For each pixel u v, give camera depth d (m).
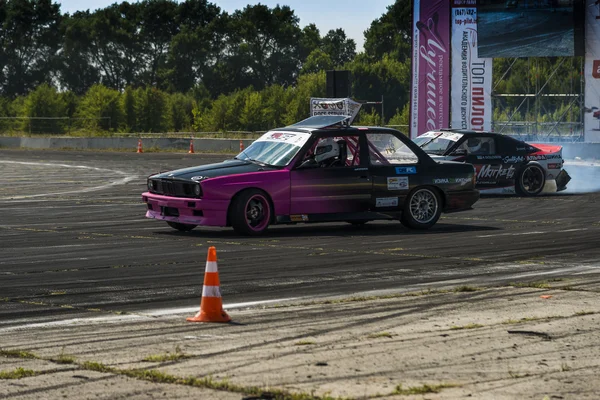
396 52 121.00
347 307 9.34
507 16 37.44
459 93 38.06
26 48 126.75
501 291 10.27
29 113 83.62
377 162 16.56
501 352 7.31
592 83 38.34
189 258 12.87
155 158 46.06
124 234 15.83
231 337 7.89
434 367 6.82
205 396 6.05
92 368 6.78
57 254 13.27
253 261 12.62
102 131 73.12
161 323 8.55
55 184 29.09
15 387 6.27
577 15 37.31
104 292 10.21
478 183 24.06
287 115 91.06
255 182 15.51
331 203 16.09
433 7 37.91
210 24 130.75
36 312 9.08
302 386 6.28
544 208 21.27
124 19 130.12
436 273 11.65
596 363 6.98
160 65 129.88
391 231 16.53
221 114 90.25
